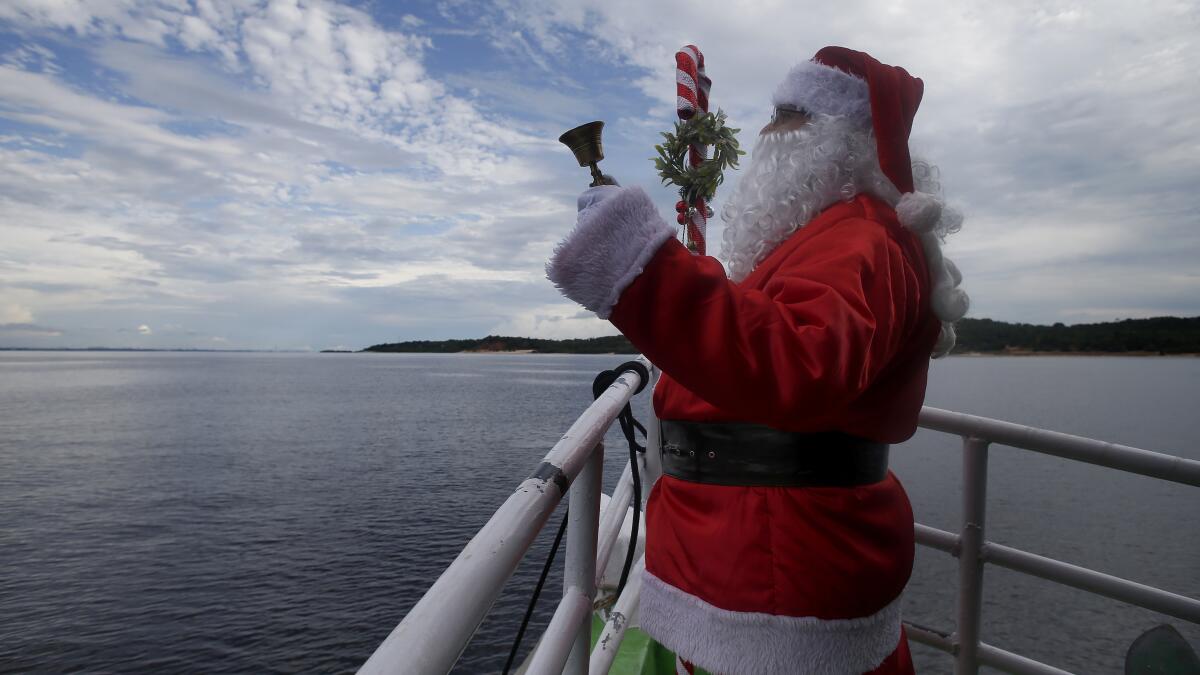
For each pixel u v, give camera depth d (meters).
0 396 174.50
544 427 104.06
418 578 40.50
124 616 36.62
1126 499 53.12
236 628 34.53
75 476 72.25
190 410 137.88
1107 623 27.11
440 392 179.12
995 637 25.88
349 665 30.22
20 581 42.28
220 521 54.22
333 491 62.78
